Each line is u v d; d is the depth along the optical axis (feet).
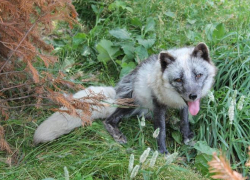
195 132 8.02
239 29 8.85
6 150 7.48
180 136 7.97
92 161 7.32
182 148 7.84
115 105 7.77
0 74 7.39
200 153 7.49
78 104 7.20
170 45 8.91
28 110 8.00
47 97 7.27
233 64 8.24
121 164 7.26
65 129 7.66
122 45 8.73
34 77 6.95
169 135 8.06
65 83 7.38
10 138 7.63
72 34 9.20
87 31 9.31
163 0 9.47
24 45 6.98
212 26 8.86
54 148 7.54
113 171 7.26
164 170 7.23
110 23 9.24
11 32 7.07
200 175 7.29
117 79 8.74
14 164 7.36
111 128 7.91
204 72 7.50
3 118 7.80
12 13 6.98
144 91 7.88
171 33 8.99
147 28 8.97
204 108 7.98
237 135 7.72
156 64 7.73
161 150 7.77
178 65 7.45
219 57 8.32
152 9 9.41
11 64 7.60
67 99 7.18
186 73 7.40
